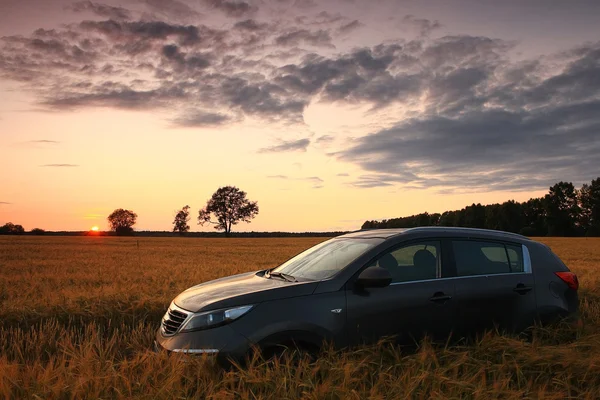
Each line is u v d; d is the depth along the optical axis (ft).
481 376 14.03
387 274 16.05
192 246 148.87
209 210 425.69
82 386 12.70
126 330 24.99
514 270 19.58
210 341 14.92
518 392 12.82
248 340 14.94
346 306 16.21
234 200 427.74
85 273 53.57
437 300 17.49
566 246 151.64
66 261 75.31
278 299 15.80
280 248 133.59
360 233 20.49
